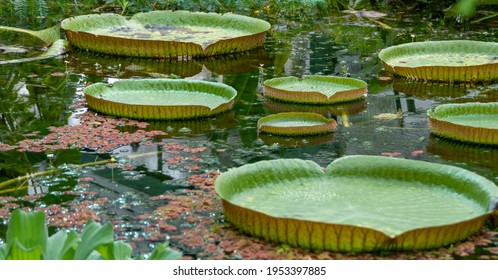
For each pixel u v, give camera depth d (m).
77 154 4.48
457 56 6.75
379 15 9.16
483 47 6.77
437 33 8.13
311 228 3.14
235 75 6.42
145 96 5.52
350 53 7.22
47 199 3.82
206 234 3.39
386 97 5.82
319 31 8.26
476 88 6.05
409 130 5.02
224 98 5.50
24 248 2.64
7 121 5.08
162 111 5.10
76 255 2.70
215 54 7.05
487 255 3.19
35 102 5.52
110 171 4.21
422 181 3.71
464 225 3.21
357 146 4.71
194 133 4.90
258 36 7.32
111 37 6.92
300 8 9.24
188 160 4.40
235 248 3.23
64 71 6.41
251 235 3.34
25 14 8.38
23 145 4.61
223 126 5.06
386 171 3.77
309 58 7.03
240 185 3.60
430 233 3.13
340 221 3.27
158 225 3.51
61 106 5.43
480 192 3.48
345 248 3.14
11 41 7.50
